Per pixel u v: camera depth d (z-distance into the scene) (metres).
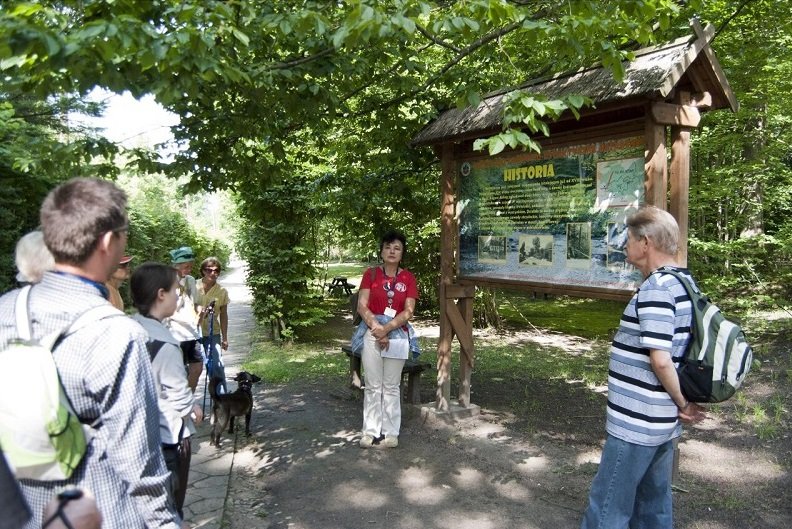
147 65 2.48
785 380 6.34
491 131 4.57
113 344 1.49
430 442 4.77
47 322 1.48
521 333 10.48
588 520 2.62
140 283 2.64
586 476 4.02
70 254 1.54
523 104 3.19
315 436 4.97
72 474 1.45
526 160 4.55
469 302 5.31
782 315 9.21
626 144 3.85
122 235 1.64
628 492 2.53
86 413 1.49
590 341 9.59
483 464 4.29
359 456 4.49
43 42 2.12
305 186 8.75
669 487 2.64
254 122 4.71
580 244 4.16
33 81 2.90
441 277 5.24
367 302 4.75
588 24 3.09
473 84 4.08
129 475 1.49
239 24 3.32
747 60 7.16
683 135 3.73
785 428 4.91
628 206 3.83
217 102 4.68
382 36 2.79
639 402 2.47
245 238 9.73
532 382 6.71
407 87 5.22
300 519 3.51
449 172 5.17
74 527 1.21
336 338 10.23
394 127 6.08
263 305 9.44
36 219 9.85
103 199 1.58
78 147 4.17
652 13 3.48
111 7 2.75
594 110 3.80
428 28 3.95
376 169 6.86
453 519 3.48
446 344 5.26
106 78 2.81
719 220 9.36
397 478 4.09
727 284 8.14
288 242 9.44
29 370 1.37
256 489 3.95
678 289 2.44
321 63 3.97
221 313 5.81
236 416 4.86
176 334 4.41
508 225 4.74
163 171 4.81
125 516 1.51
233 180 5.36
